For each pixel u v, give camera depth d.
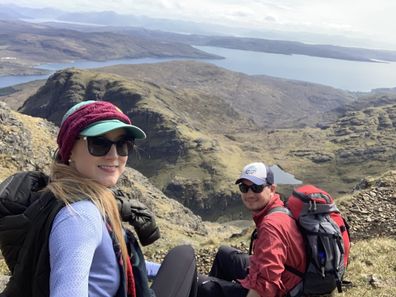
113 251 0.84
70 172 0.88
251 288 1.56
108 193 0.89
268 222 1.59
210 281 1.72
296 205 1.65
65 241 0.75
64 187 0.83
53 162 0.93
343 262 1.61
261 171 1.76
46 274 0.77
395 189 4.79
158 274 1.26
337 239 1.57
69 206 0.79
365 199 4.64
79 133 0.87
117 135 0.92
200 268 3.80
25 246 0.79
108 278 0.83
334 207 1.64
